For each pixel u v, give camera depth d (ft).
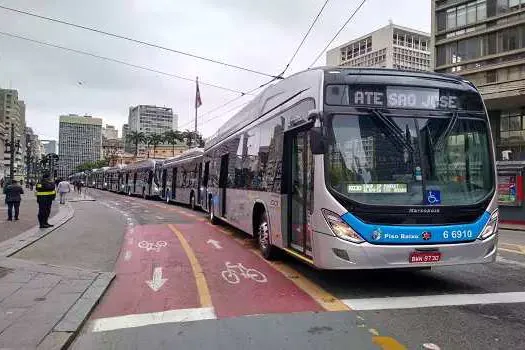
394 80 25.66
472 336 18.79
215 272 31.42
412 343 18.04
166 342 18.56
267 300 24.23
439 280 28.60
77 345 18.51
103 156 428.15
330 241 24.14
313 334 19.07
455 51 171.53
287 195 31.19
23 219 68.44
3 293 25.36
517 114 163.02
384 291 25.94
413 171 24.68
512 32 155.12
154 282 28.71
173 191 114.21
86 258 36.78
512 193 79.25
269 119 35.63
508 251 42.19
